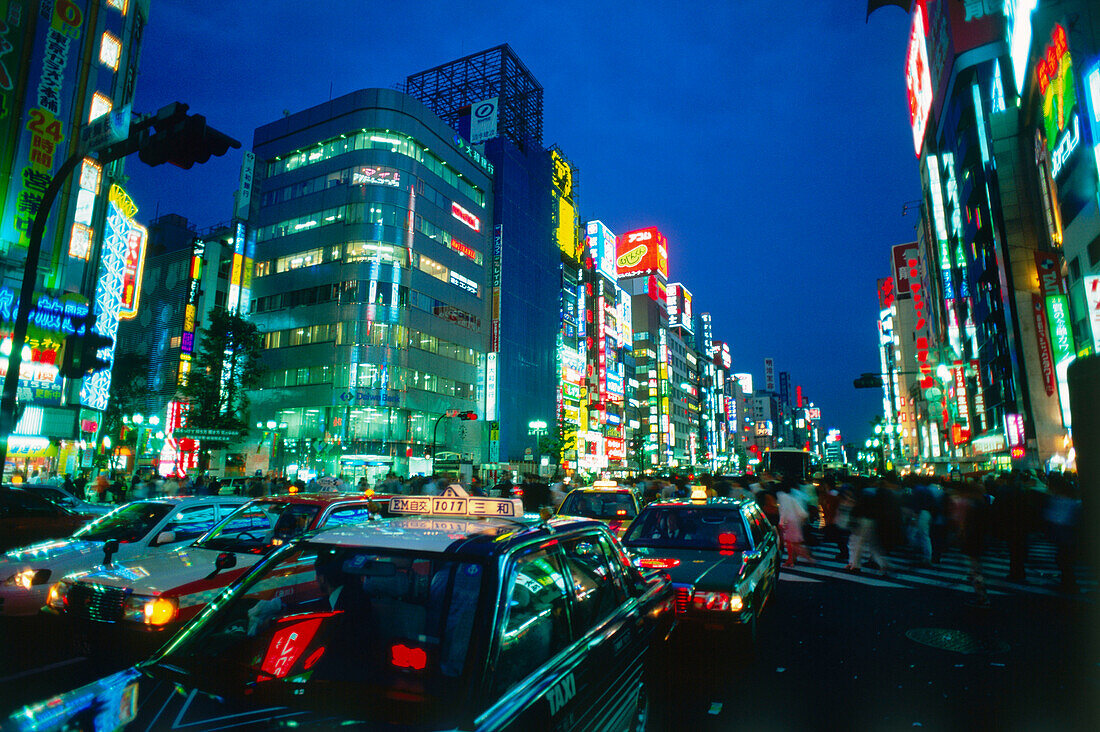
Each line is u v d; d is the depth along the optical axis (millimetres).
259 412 44938
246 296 48688
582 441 69688
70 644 5043
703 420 131625
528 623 2738
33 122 23047
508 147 59312
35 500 9695
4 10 22594
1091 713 4531
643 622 3715
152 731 2039
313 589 3121
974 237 36656
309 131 49000
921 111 45688
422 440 45406
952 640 6578
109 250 26281
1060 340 24812
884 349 77438
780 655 6055
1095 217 20734
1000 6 31859
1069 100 21875
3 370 21812
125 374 51688
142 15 29266
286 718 2119
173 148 8766
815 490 16281
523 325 58188
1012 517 10422
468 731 2016
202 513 6992
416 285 46094
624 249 114250
